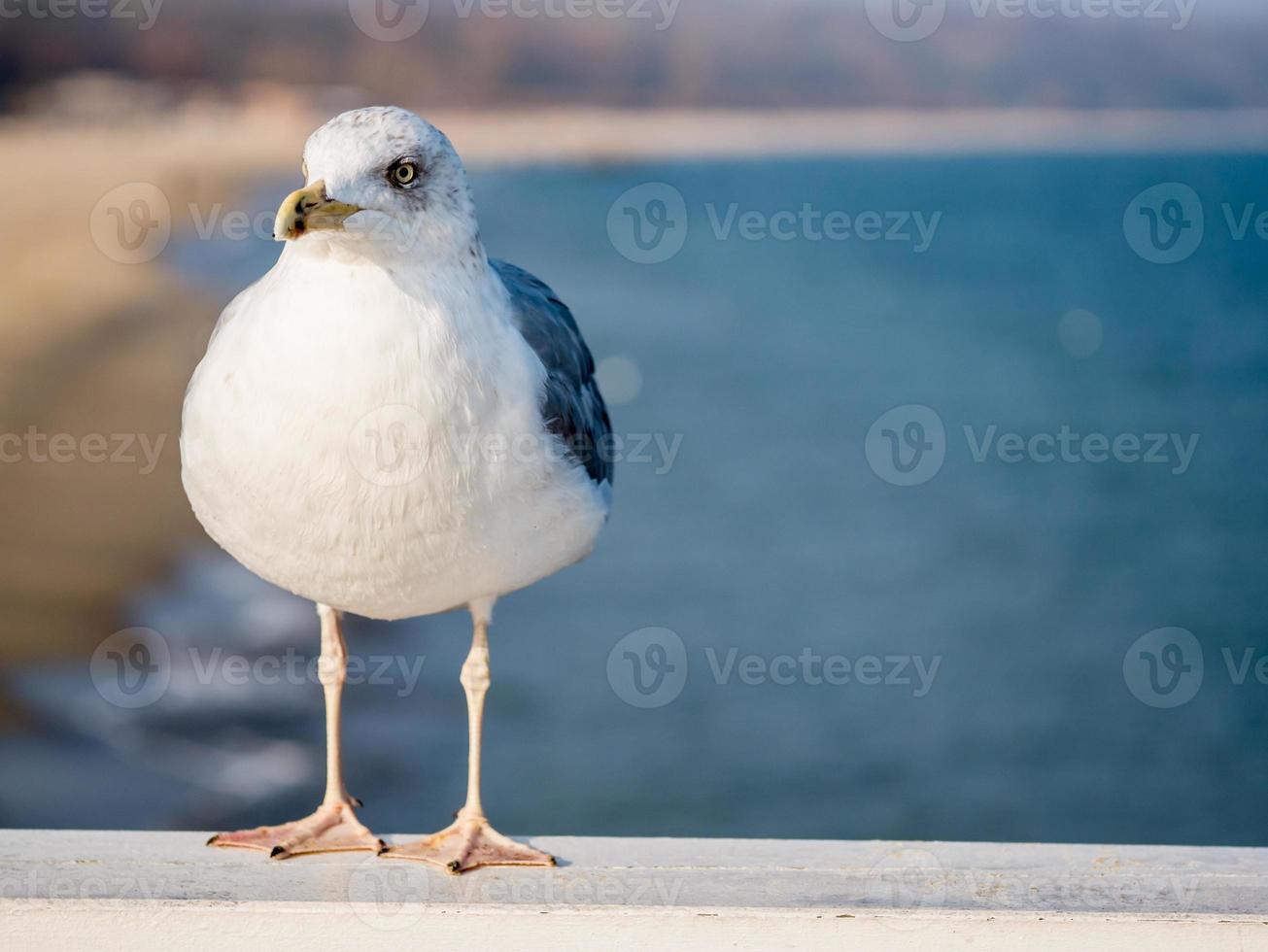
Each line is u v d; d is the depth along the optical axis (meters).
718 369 35.66
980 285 53.03
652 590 18.64
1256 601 19.34
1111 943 3.57
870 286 51.88
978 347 40.91
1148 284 53.66
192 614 15.63
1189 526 23.08
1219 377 37.69
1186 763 13.95
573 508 4.59
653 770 12.95
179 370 24.09
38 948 3.65
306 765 12.57
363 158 4.00
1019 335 42.94
